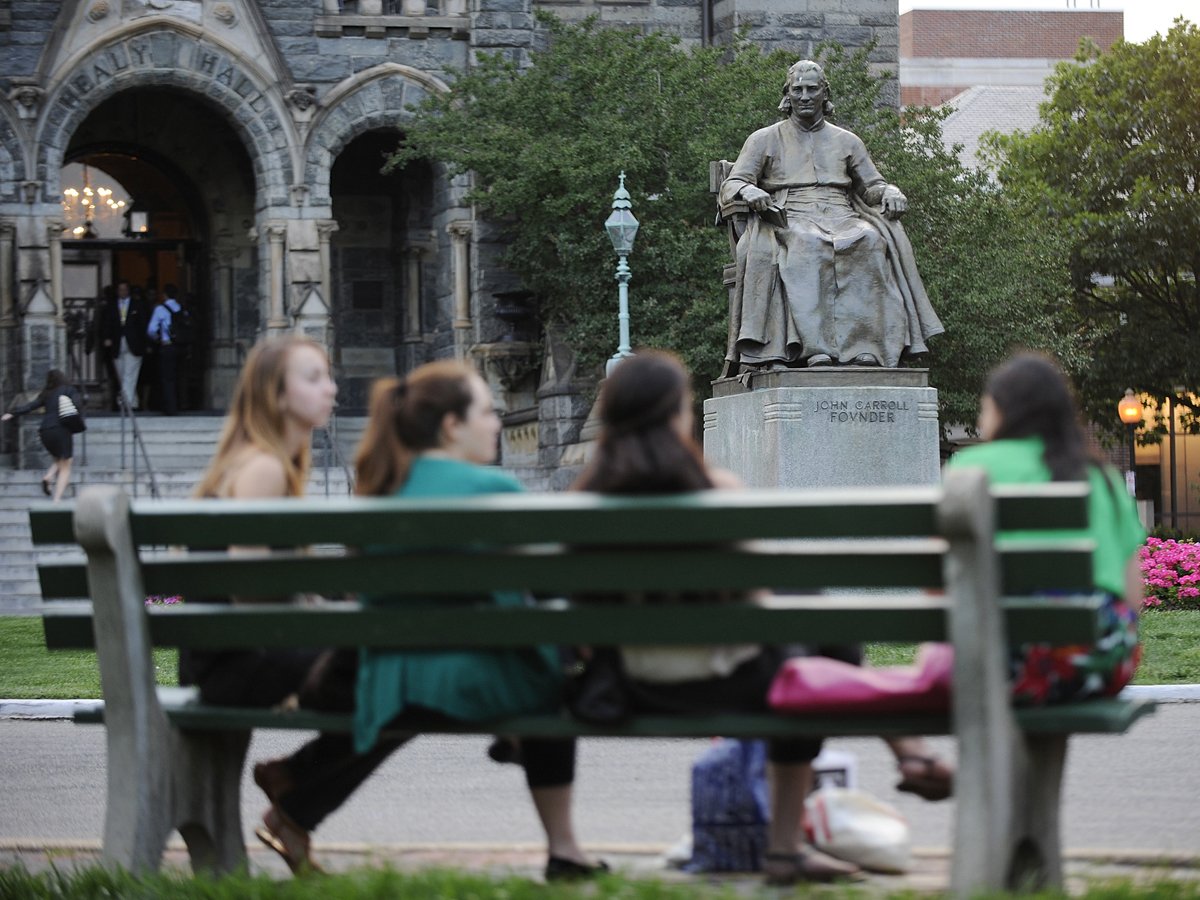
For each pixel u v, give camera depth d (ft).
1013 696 24.70
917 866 29.25
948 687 23.94
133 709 26.61
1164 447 289.53
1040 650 24.71
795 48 186.19
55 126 168.14
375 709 25.85
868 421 81.41
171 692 29.40
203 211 189.47
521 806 40.86
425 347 188.85
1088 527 23.40
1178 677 71.67
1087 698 25.49
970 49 386.11
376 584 25.32
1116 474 26.68
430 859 30.45
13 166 167.02
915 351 83.25
